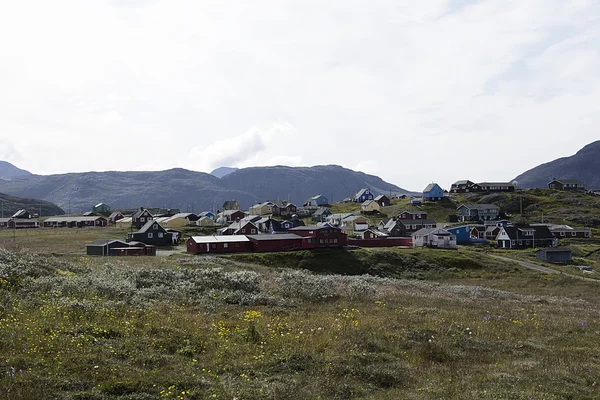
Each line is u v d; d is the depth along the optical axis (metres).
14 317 16.05
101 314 17.78
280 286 32.31
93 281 24.27
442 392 12.17
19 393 9.87
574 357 16.78
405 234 118.19
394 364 14.65
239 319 20.20
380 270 69.38
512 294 43.09
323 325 19.47
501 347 17.95
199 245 74.81
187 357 14.09
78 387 10.80
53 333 14.41
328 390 12.01
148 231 92.62
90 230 123.19
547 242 109.69
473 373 14.38
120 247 71.06
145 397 10.55
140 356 13.43
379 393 12.18
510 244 108.06
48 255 53.75
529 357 16.81
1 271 22.83
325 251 75.94
